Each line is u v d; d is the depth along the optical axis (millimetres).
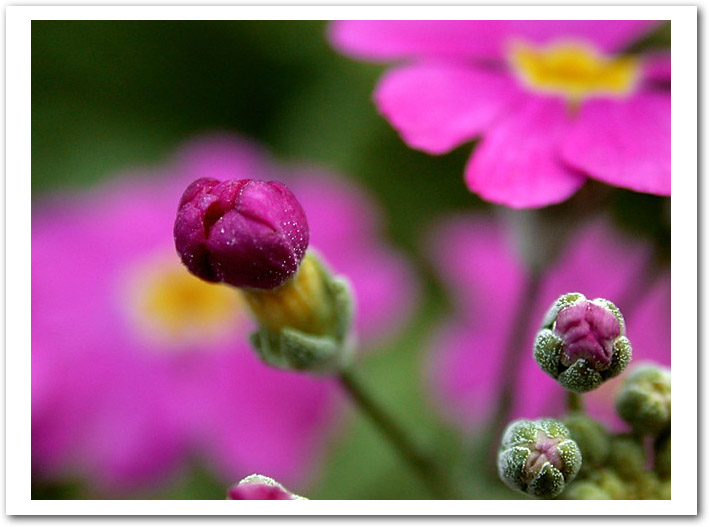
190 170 150
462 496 121
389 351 148
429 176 151
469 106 120
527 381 139
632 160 114
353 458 143
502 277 148
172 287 154
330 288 113
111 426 146
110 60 150
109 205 155
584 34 129
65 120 151
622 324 104
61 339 148
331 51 149
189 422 146
